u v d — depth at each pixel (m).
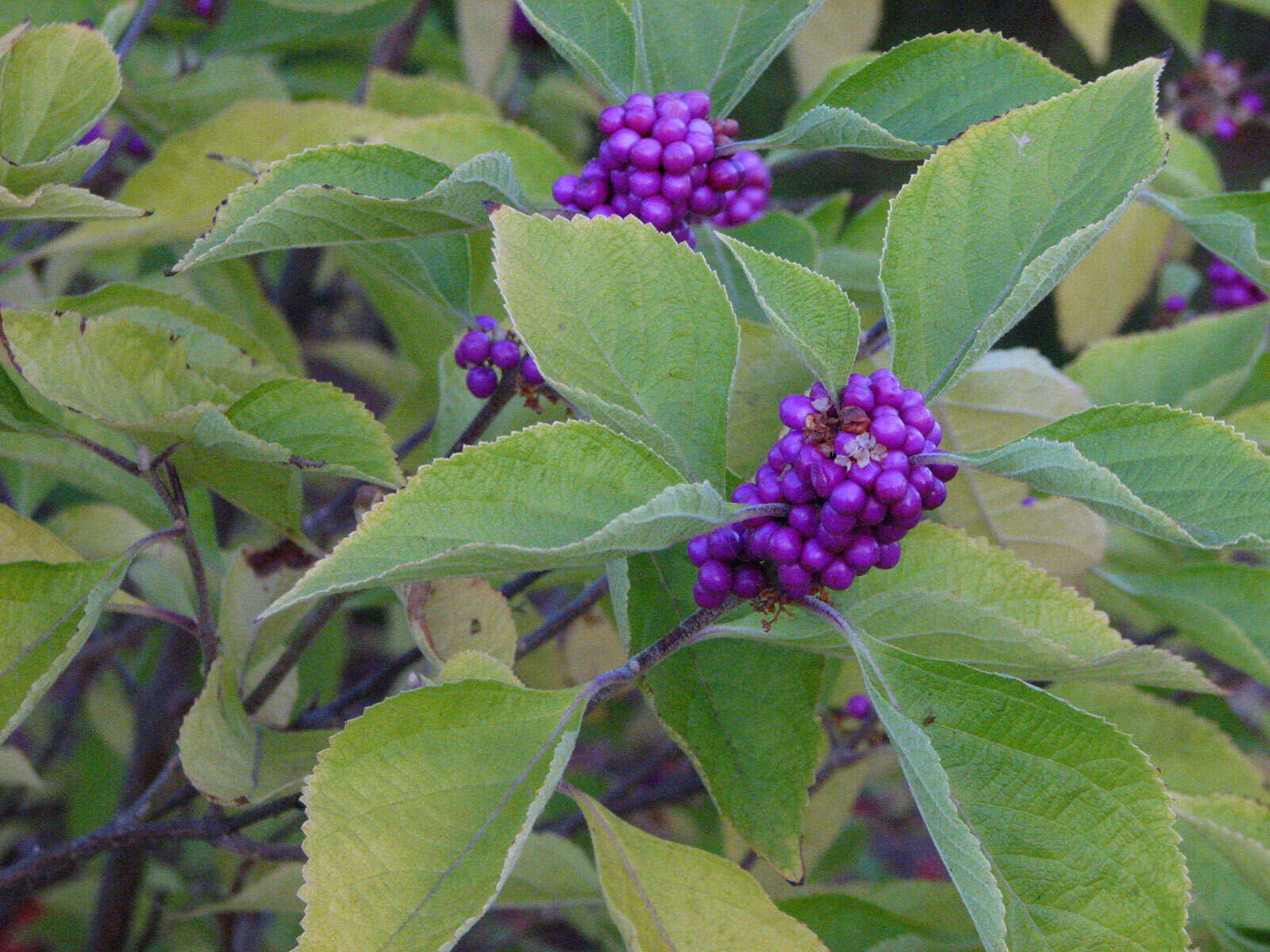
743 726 0.28
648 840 0.27
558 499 0.23
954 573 0.27
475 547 0.21
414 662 0.39
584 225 0.24
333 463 0.28
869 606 0.26
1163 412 0.23
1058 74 0.28
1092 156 0.25
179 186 0.36
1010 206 0.25
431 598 0.29
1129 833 0.24
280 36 0.49
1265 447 0.39
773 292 0.24
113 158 0.48
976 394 0.36
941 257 0.25
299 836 0.48
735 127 0.29
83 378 0.27
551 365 0.24
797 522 0.23
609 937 0.46
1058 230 0.25
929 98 0.29
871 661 0.25
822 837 0.43
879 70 0.29
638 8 0.30
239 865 0.48
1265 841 0.31
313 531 0.47
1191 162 0.43
